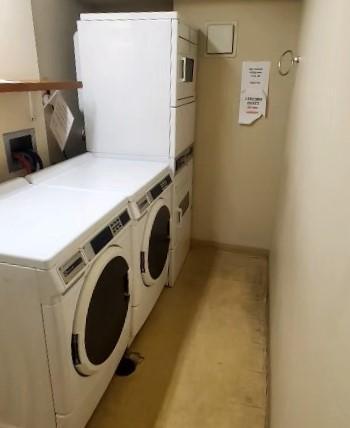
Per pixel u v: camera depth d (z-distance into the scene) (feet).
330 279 2.49
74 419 4.33
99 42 6.93
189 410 5.42
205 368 6.20
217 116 9.15
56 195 5.33
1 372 4.17
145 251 5.97
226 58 8.61
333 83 3.21
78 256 3.98
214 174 9.71
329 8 3.87
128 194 5.46
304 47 6.22
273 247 8.71
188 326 7.22
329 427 2.05
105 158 7.70
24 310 3.73
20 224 4.27
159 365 6.23
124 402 5.53
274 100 8.68
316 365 2.57
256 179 9.48
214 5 8.28
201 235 10.43
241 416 5.34
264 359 6.42
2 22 5.86
